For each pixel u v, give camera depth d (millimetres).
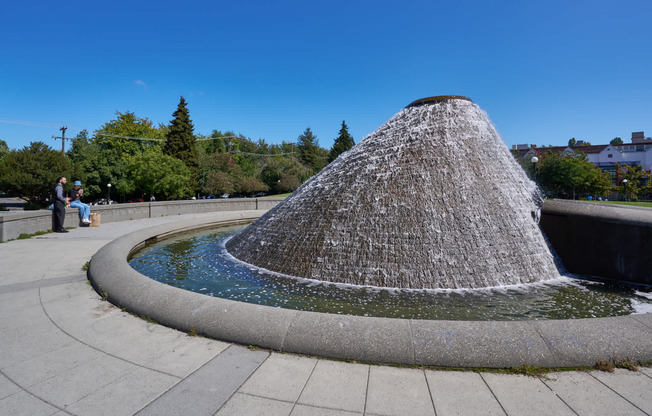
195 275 8227
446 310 6031
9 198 57438
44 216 13266
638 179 38094
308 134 82688
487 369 3439
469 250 7609
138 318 4797
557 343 3516
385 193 8758
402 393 3057
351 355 3633
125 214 18750
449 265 7434
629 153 56375
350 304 6324
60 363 3572
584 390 3072
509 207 8438
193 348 3928
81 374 3363
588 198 37562
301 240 8828
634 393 3016
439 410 2818
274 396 3016
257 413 2775
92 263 7066
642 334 3627
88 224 15492
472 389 3119
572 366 3428
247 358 3701
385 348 3586
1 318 4766
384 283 7324
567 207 8430
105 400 2953
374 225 8250
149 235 11992
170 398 2984
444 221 7977
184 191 41844
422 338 3633
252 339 3943
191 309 4469
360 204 8805
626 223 7504
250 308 4324
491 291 7035
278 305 6270
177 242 12680
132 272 5938
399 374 3383
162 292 4949
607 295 6781
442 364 3484
